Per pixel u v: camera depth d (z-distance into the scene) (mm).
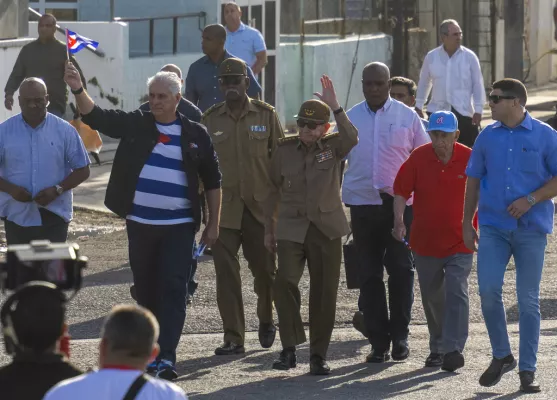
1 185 22531
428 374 20609
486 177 19469
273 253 22500
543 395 18812
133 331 9672
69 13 60156
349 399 18656
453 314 20719
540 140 19141
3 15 45594
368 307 21875
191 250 20047
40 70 39125
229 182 22328
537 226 19156
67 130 22828
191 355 22312
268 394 19031
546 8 98312
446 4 81188
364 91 22234
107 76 53344
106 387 9500
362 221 22031
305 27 65688
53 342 10031
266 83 60906
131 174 19812
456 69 37969
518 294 19266
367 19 72375
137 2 59031
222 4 58469
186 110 24219
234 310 22344
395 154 22031
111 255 32500
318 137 20391
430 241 20812
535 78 97375
